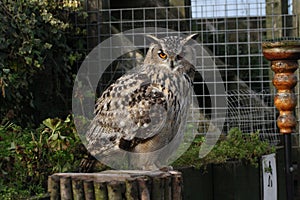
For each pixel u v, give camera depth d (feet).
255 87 30.89
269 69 29.09
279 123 19.69
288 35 28.68
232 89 29.94
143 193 11.95
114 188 11.84
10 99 24.62
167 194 12.40
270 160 24.02
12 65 24.89
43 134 19.77
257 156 24.70
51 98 26.96
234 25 32.63
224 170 23.58
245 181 24.09
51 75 26.76
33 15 25.20
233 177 23.68
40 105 26.50
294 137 28.27
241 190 23.90
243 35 32.37
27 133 20.75
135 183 11.94
